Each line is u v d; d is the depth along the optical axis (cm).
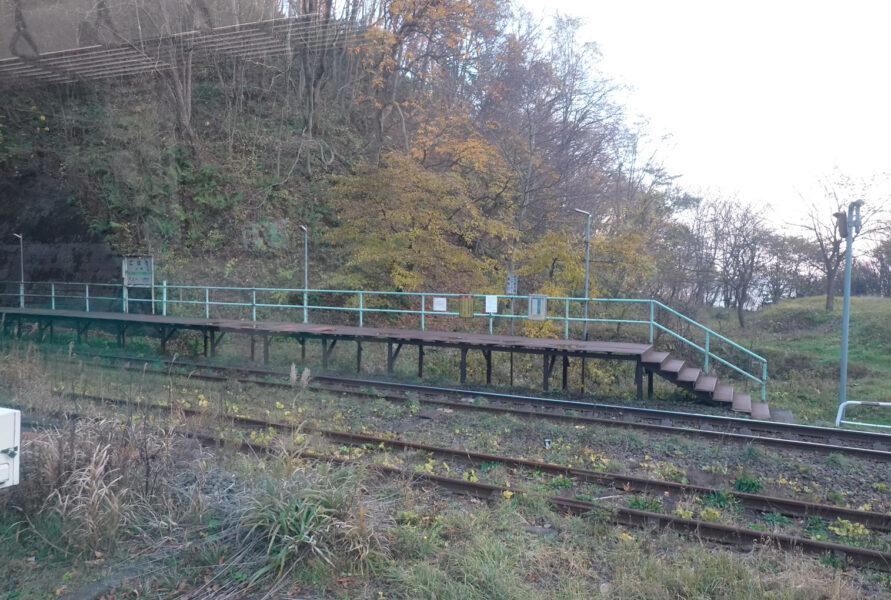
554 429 884
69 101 2325
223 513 519
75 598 397
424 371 1548
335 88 2634
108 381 1004
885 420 1322
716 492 632
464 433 882
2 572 425
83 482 479
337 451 757
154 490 534
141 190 2175
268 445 727
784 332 2617
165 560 447
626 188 3209
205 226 2234
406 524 518
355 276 2042
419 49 2723
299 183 2388
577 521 544
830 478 722
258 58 2455
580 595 417
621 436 848
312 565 429
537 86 2955
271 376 1261
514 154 2539
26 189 2312
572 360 1655
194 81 2462
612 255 2098
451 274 2077
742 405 1100
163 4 2078
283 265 2195
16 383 959
